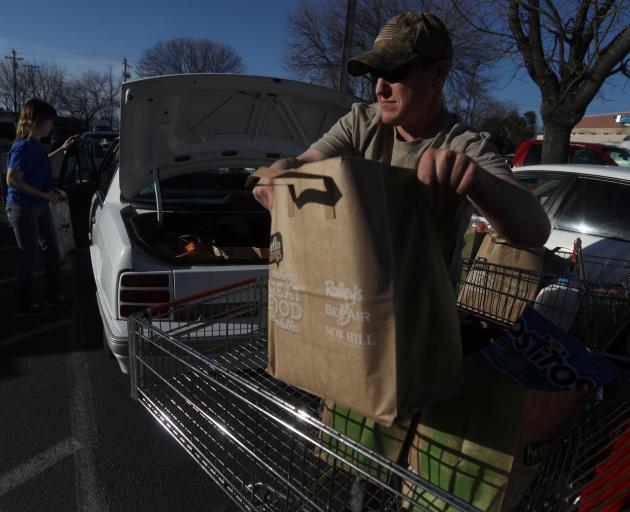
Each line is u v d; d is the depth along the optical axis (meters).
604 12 7.34
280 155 4.23
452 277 1.52
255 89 3.66
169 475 2.81
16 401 3.50
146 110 3.62
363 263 1.12
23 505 2.56
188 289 3.00
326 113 3.97
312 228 1.20
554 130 8.23
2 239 8.34
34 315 5.07
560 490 1.40
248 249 3.70
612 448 1.45
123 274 2.97
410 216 1.16
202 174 4.55
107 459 2.93
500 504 1.32
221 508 2.56
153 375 2.23
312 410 1.87
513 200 1.23
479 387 1.36
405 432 1.51
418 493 1.47
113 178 4.37
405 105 1.53
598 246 3.85
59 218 5.51
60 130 23.33
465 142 1.50
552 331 1.46
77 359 4.16
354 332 1.15
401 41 1.44
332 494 1.57
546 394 1.30
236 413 2.00
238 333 2.66
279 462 1.75
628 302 2.32
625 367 2.12
